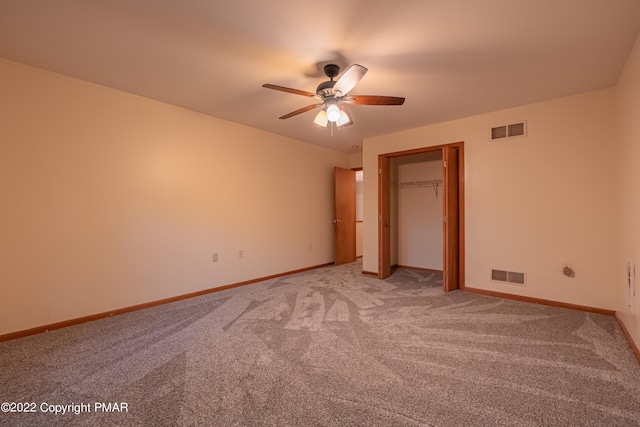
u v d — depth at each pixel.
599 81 2.79
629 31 2.01
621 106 2.61
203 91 3.06
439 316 2.92
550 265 3.25
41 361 2.08
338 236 5.79
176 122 3.50
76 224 2.79
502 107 3.46
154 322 2.80
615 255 2.90
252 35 2.07
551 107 3.23
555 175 3.22
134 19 1.90
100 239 2.93
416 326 2.67
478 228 3.74
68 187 2.74
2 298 2.43
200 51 2.29
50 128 2.64
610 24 1.94
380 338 2.43
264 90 3.02
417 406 1.60
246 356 2.14
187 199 3.61
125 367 2.00
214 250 3.89
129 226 3.13
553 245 3.24
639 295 2.08
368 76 2.67
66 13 1.84
